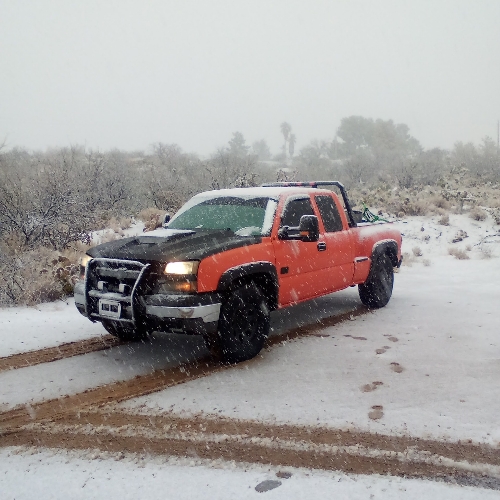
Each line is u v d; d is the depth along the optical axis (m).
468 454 3.89
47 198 13.07
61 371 5.75
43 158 23.98
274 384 5.28
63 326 7.50
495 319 7.66
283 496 3.38
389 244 8.66
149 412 4.69
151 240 6.02
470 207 19.48
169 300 5.34
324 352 6.28
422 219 18.19
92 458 3.92
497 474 3.63
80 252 11.97
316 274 7.07
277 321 7.79
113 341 6.84
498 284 10.31
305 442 4.10
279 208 6.71
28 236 12.02
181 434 4.27
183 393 5.10
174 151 34.06
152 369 5.80
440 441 4.09
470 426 4.33
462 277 11.20
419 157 37.72
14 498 3.44
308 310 8.48
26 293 8.84
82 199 14.62
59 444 4.15
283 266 6.48
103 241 13.30
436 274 11.63
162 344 6.71
